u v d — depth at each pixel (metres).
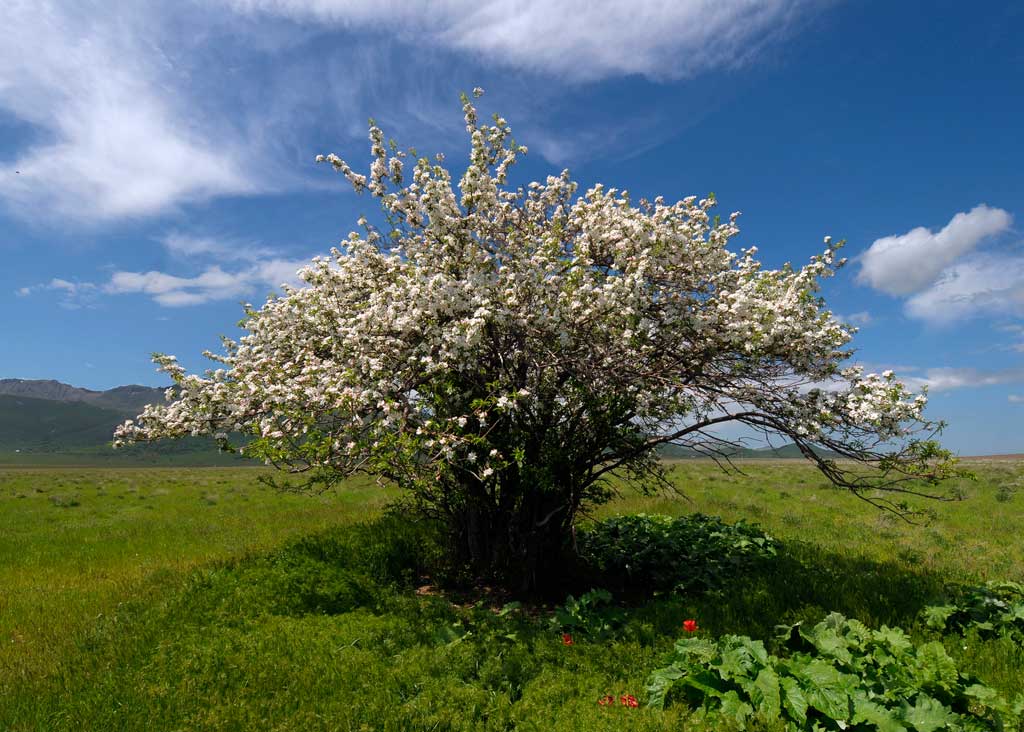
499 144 7.94
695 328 6.79
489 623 6.59
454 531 9.17
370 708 4.67
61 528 15.15
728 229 8.26
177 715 4.65
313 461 6.71
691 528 10.40
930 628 6.29
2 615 7.50
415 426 6.85
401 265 8.03
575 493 8.12
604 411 7.52
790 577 7.83
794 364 7.11
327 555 8.78
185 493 25.02
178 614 6.71
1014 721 4.26
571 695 4.93
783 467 36.00
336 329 8.08
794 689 4.45
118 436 7.80
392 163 7.74
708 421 7.63
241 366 8.16
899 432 6.61
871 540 11.59
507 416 7.38
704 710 4.53
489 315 6.51
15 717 4.74
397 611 7.09
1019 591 6.89
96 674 5.44
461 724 4.47
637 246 7.07
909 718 4.16
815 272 7.17
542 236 7.93
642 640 6.00
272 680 5.18
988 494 19.00
